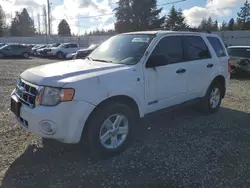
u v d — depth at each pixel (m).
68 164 3.44
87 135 3.42
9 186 2.94
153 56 4.14
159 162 3.53
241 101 7.08
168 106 4.54
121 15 52.34
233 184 3.05
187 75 4.77
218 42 5.88
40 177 3.13
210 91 5.54
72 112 3.16
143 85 3.94
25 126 3.38
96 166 3.40
